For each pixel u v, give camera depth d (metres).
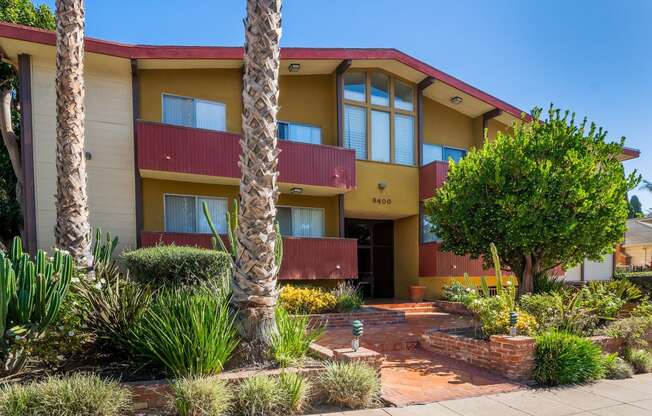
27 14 14.00
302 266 12.72
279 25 5.88
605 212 9.49
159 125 11.17
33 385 4.25
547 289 11.65
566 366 6.42
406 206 15.55
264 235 5.59
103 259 8.74
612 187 9.49
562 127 10.20
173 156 11.25
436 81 15.59
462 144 17.50
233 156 11.99
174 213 12.43
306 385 4.99
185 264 9.08
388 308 12.38
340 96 14.50
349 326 10.78
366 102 15.19
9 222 12.92
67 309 5.44
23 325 4.93
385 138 15.50
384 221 17.72
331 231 14.80
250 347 5.47
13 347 4.81
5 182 13.45
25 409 3.94
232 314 5.62
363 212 15.34
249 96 5.67
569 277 18.61
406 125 16.00
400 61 14.66
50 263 5.33
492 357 6.93
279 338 5.69
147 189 12.03
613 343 7.84
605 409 5.39
